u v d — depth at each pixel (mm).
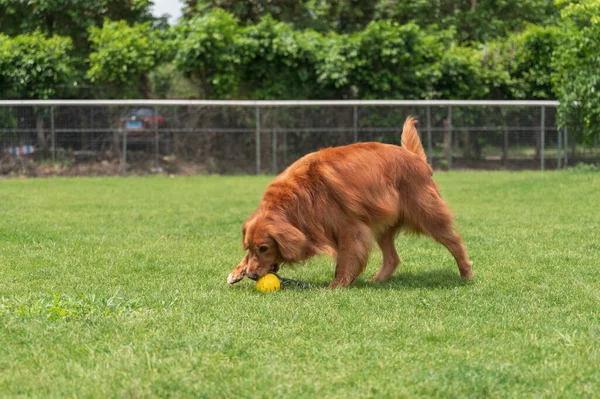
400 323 4910
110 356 4145
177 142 21000
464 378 3727
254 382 3725
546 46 23906
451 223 6551
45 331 4586
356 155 6297
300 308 5336
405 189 6430
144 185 17641
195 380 3748
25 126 20469
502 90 24234
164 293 5918
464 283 6414
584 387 3648
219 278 6652
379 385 3684
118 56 22094
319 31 29078
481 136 21594
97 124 20688
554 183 15250
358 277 6746
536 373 3852
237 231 9703
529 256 7586
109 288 6090
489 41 27906
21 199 13984
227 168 21203
